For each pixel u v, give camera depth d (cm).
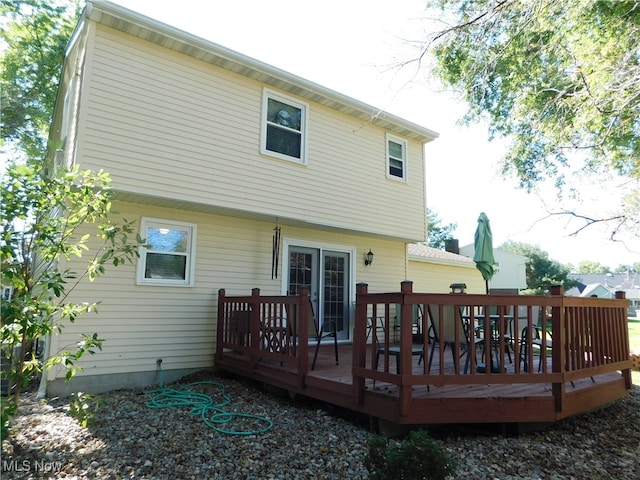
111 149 606
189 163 679
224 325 716
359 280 988
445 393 421
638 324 2975
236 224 802
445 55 596
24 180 368
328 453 378
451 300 396
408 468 260
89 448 389
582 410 452
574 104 673
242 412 504
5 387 605
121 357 651
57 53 1427
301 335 519
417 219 1041
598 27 672
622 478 341
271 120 795
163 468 346
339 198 880
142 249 685
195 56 700
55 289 369
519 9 508
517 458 370
